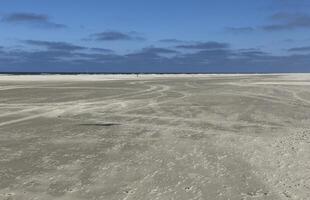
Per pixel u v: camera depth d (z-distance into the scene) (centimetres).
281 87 4253
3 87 4225
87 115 1888
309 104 2405
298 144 1183
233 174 860
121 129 1478
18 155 1046
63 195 731
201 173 870
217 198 710
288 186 775
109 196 724
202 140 1255
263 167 916
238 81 6438
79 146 1163
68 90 3778
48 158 1012
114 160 990
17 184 795
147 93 3391
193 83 5597
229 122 1661
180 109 2125
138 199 707
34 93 3344
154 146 1161
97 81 6259
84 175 857
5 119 1755
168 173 870
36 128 1506
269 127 1534
